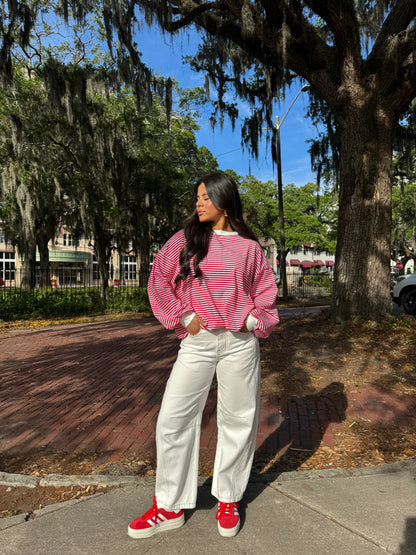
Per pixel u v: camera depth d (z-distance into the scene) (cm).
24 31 823
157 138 1703
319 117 1067
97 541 187
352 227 714
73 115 1166
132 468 279
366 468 262
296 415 381
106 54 1384
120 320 1210
